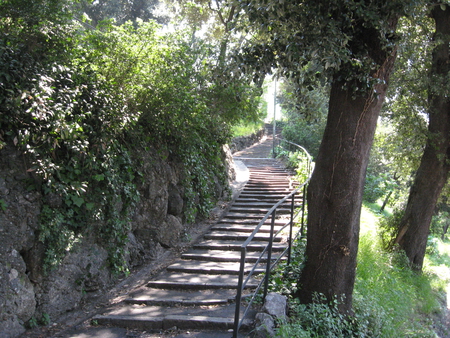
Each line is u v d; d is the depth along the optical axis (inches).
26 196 164.2
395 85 382.3
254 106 391.2
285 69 186.7
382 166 916.6
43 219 168.7
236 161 669.3
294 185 461.1
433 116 406.9
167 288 208.4
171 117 254.8
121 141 231.9
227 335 157.5
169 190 289.7
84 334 162.4
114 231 208.7
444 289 403.5
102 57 210.1
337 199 180.4
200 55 304.8
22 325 160.1
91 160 189.9
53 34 184.4
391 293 256.5
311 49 166.7
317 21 174.4
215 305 184.7
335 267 181.6
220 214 361.1
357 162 180.4
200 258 251.9
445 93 365.4
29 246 165.3
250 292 195.2
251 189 448.1
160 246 264.2
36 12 175.6
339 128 181.2
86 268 192.5
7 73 156.2
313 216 187.0
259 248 263.3
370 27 173.2
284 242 273.1
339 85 183.0
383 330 193.9
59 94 175.2
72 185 176.6
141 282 221.1
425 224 421.4
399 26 297.0
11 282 155.0
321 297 179.9
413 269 411.5
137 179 246.2
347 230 181.6
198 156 345.7
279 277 206.2
